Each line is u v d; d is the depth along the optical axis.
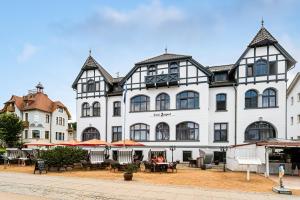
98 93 38.75
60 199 12.15
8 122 45.62
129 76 36.62
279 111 29.69
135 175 20.67
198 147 32.22
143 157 33.56
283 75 29.91
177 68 34.12
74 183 16.56
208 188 15.23
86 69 39.69
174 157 33.16
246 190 14.87
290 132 35.81
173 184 16.47
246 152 24.62
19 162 30.19
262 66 30.84
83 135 39.28
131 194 13.23
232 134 31.55
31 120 52.03
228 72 33.09
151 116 34.97
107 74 40.59
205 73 32.72
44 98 55.81
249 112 30.86
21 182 16.98
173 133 33.59
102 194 13.21
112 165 24.30
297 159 25.19
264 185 16.89
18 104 53.97
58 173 22.20
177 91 33.84
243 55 31.55
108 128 37.81
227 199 12.38
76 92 40.16
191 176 20.41
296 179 20.34
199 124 32.44
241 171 24.95
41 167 21.88
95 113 38.88
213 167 28.48
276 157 27.45
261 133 30.33
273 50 30.48
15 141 46.75
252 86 30.97
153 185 15.94
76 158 25.28
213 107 32.66
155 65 35.34
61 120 57.81
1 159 31.28
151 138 34.66
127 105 36.47
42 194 13.21
